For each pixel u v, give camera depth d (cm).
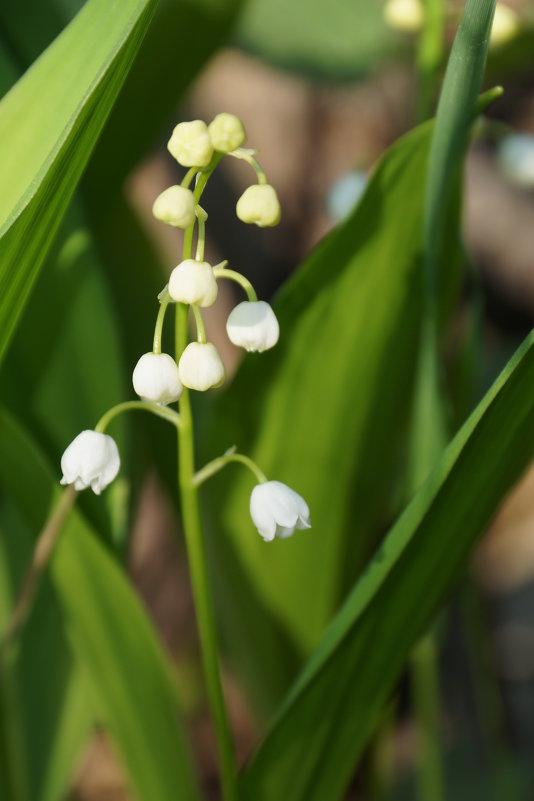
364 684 33
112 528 35
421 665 41
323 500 37
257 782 34
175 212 28
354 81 51
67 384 36
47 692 39
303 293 34
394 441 37
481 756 55
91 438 30
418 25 39
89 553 33
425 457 36
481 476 31
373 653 33
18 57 37
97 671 35
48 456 35
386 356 35
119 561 35
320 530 37
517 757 56
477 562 42
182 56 37
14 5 37
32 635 39
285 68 50
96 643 34
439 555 32
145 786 36
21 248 29
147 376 29
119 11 30
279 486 31
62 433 36
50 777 38
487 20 29
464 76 30
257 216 29
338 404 36
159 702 35
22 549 39
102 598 34
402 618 33
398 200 33
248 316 30
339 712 34
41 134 31
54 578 34
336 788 35
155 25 37
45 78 31
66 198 29
